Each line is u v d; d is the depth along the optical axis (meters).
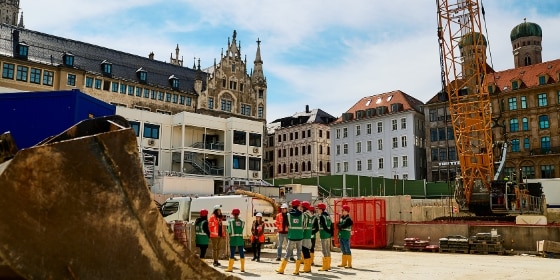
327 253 14.09
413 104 80.88
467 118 31.83
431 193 58.84
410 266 15.55
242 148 55.97
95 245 2.64
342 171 84.56
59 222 2.55
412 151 75.38
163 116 52.50
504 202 30.27
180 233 17.83
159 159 51.34
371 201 24.02
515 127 70.69
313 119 90.69
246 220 20.64
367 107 84.75
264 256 19.27
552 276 13.23
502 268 15.21
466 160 31.95
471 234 22.58
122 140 2.77
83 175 2.62
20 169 2.45
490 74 77.56
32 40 57.69
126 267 2.73
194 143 53.69
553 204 43.91
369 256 19.69
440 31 32.22
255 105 71.62
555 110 67.31
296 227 13.06
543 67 71.94
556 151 66.00
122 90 61.50
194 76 72.25
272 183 56.66
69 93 10.96
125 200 2.75
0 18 107.62
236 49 71.06
